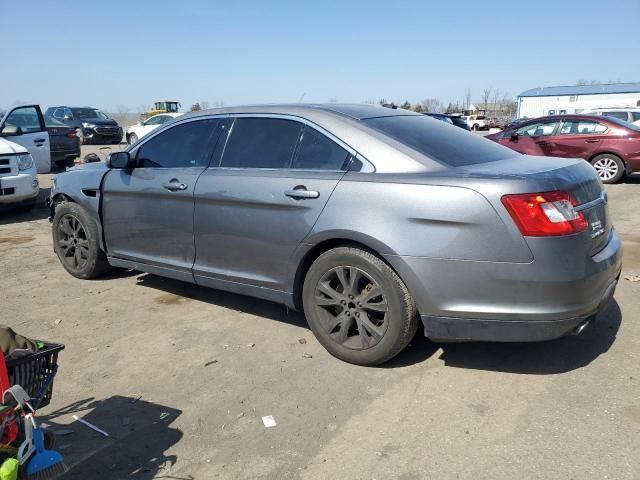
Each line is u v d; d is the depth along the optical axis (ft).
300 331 14.29
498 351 12.78
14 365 8.21
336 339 12.53
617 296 16.05
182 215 14.98
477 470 8.80
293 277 13.00
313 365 12.45
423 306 11.18
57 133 46.26
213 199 14.12
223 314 15.53
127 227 16.62
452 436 9.69
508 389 11.14
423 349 13.03
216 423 10.36
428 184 11.00
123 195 16.52
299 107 13.66
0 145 28.94
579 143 40.32
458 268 10.71
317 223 12.23
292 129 13.43
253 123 14.25
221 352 13.20
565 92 206.80
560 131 41.29
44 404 8.95
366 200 11.60
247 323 14.87
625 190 36.70
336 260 12.16
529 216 10.19
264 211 13.20
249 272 13.87
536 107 212.23
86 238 18.15
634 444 9.24
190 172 14.89
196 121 15.49
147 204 15.87
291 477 8.85
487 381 11.48
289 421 10.35
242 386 11.64
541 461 8.93
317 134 12.94
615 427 9.72
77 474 9.05
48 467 7.65
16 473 7.20
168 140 15.98
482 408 10.50
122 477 8.96
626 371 11.64
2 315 15.71
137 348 13.51
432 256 10.88
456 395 10.99
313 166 12.79
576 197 10.76
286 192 12.74
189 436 10.00
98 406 11.03
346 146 12.38
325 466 9.07
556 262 10.21
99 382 11.96
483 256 10.50
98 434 10.11
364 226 11.53
